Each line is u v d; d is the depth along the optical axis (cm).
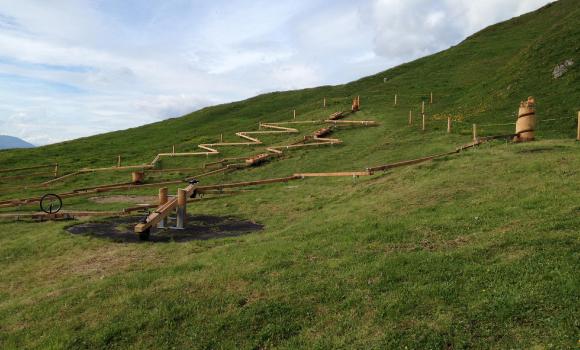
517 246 748
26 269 1082
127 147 4597
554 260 670
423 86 4709
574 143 1561
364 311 645
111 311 742
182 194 1366
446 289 654
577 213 841
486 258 733
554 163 1259
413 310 623
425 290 662
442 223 956
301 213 1451
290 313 672
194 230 1340
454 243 834
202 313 700
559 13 5878
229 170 2720
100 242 1223
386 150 2500
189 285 812
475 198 1113
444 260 752
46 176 3228
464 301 618
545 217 855
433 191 1259
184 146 4056
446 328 568
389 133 2958
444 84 4603
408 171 1616
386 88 4988
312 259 873
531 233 786
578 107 2286
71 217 1728
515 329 542
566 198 941
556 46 3212
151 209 1745
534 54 3334
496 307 589
